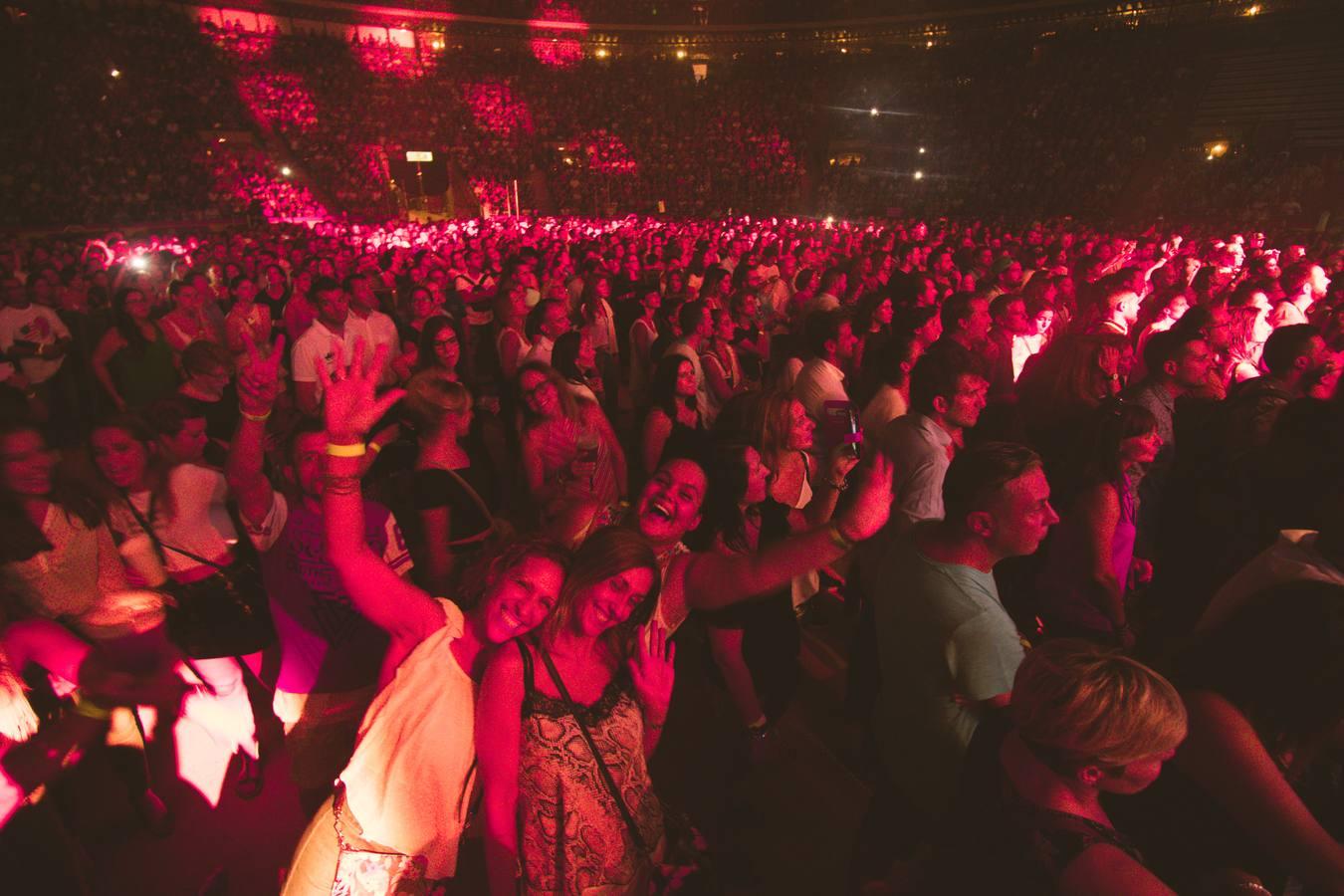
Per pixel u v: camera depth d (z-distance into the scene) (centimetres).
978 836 165
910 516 316
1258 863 185
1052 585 345
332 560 198
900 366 408
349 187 3022
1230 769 173
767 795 344
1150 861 199
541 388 377
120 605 266
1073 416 459
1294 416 317
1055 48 3438
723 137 3609
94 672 230
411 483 323
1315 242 1412
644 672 217
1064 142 3016
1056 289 704
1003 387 563
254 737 353
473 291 962
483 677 199
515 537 205
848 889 277
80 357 743
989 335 584
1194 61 3008
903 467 326
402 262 1172
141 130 2658
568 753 196
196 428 295
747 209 3400
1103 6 3388
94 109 2583
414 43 3919
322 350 525
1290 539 204
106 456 276
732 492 309
